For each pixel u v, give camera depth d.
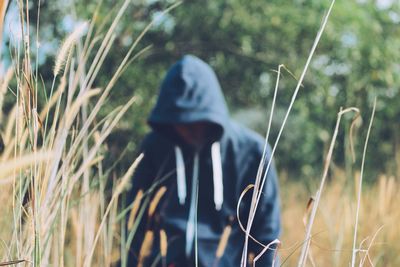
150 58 7.91
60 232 1.20
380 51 9.66
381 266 2.75
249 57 9.35
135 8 6.35
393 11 10.10
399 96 9.67
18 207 1.12
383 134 9.16
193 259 2.26
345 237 2.69
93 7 5.62
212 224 2.31
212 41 9.04
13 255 1.13
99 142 1.30
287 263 3.19
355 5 9.82
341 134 5.20
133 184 2.39
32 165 1.07
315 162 10.10
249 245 2.30
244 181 2.34
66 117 1.20
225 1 8.95
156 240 2.28
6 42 1.67
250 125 10.84
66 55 1.05
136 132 6.85
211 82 2.45
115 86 7.02
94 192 1.54
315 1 9.56
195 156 2.34
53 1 4.78
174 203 2.32
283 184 5.66
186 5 8.72
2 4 0.85
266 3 9.24
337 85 9.74
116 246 2.12
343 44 9.70
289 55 9.63
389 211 2.90
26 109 1.06
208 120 2.33
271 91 9.81
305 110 9.76
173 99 2.40
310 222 1.16
